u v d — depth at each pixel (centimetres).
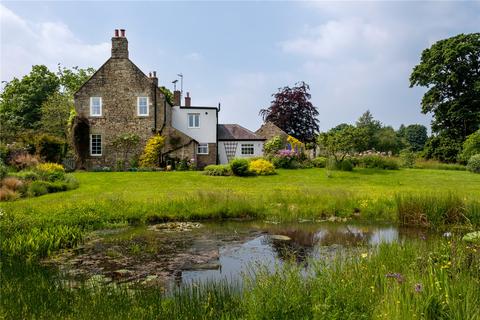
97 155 3053
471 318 370
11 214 1041
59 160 2881
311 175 2425
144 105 3083
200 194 1414
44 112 4247
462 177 2383
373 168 2836
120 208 1268
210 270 732
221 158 3494
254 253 862
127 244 943
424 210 1195
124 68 3077
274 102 4738
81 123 2972
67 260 795
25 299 512
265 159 2878
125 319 450
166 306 497
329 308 412
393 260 603
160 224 1196
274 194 1523
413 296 414
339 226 1170
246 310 462
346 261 602
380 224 1193
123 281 661
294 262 676
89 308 486
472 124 4116
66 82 5019
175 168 2991
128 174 2464
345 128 2711
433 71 4172
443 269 475
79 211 1196
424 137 9444
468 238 779
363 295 451
